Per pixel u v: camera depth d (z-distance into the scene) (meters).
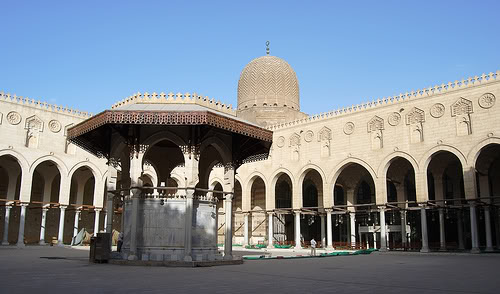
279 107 50.59
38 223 46.78
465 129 32.78
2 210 44.06
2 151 37.03
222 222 50.28
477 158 34.59
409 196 43.41
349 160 38.88
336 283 11.80
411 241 43.19
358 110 39.09
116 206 41.84
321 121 41.53
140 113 17.39
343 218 47.62
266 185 44.78
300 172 42.25
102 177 43.44
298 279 12.77
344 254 31.73
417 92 35.75
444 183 40.94
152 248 18.19
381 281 12.46
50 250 31.47
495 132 31.16
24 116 38.84
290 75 52.41
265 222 48.34
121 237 20.25
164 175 23.33
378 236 43.56
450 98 33.81
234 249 40.81
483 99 32.12
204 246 18.91
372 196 45.69
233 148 20.73
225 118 18.16
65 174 41.00
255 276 13.44
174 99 22.08
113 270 14.71
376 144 37.53
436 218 43.16
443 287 11.09
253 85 51.75
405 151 35.53
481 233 41.47
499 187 38.22
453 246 41.16
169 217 18.48
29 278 12.08
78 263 17.78
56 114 41.00
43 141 39.81
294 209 42.03
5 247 36.50
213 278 12.59
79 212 44.62
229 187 20.17
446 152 36.00
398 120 36.44
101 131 20.77
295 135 43.31
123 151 22.39
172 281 11.64
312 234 50.03
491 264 20.69
